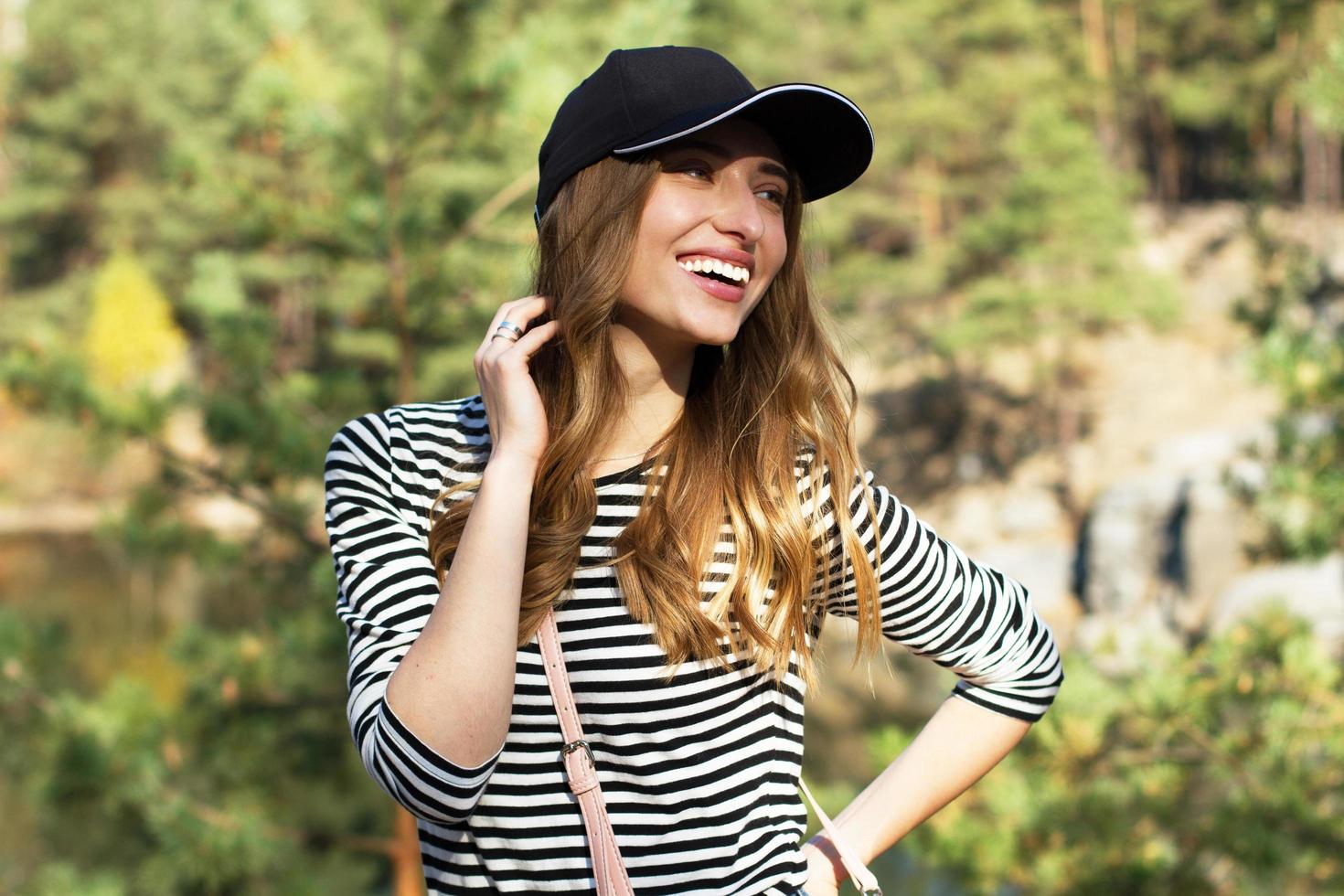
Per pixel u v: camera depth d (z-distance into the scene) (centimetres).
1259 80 2991
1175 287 2930
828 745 986
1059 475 2845
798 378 160
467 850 145
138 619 2320
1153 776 498
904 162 3133
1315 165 3014
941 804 169
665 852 143
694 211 148
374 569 143
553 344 154
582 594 146
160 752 599
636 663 144
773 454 155
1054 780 513
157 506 668
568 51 667
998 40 3072
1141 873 477
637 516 149
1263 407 2831
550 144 156
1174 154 3612
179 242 3384
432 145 660
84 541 2961
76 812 582
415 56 650
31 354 642
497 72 620
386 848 654
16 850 836
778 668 150
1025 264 2862
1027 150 2739
